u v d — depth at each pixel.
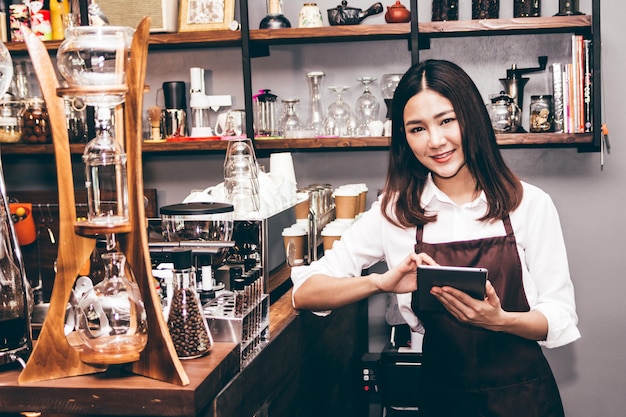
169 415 1.39
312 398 2.25
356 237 2.07
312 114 3.29
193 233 1.84
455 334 1.84
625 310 3.26
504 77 3.27
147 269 1.44
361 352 3.26
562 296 1.84
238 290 1.66
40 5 3.28
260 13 3.41
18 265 1.55
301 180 3.46
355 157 3.42
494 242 1.87
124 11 3.15
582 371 3.31
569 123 2.96
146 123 3.43
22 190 3.54
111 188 1.44
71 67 1.38
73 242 1.47
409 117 1.79
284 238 2.52
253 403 1.69
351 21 3.11
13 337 1.55
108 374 1.50
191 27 3.20
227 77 3.48
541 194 1.88
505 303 1.86
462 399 1.85
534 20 2.92
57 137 1.45
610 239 3.25
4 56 1.62
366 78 3.17
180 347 1.51
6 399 1.45
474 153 1.81
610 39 3.17
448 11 3.11
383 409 2.87
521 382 1.82
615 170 3.21
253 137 3.14
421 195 1.95
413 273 1.85
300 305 2.02
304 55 3.42
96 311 1.42
